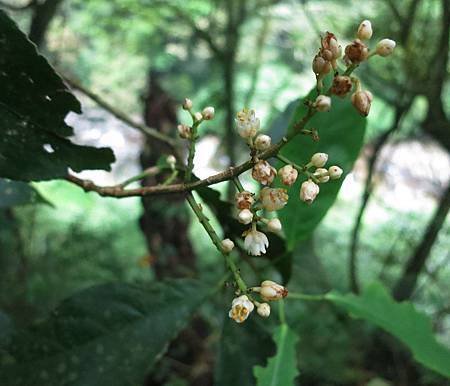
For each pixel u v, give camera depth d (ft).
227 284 0.52
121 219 2.51
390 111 2.19
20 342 0.61
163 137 1.02
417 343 0.70
